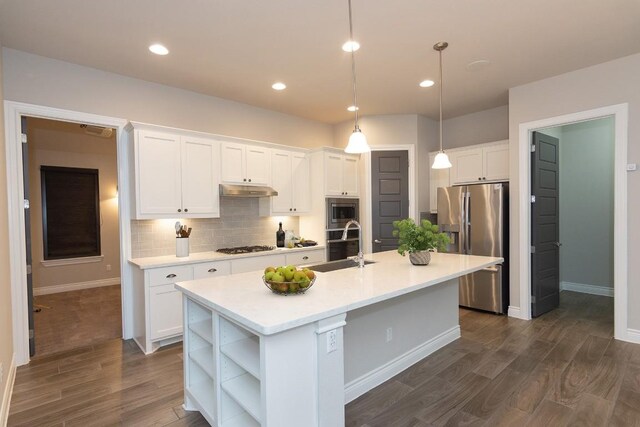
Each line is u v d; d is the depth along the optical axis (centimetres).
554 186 446
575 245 535
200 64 330
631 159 323
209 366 206
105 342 348
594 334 352
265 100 438
